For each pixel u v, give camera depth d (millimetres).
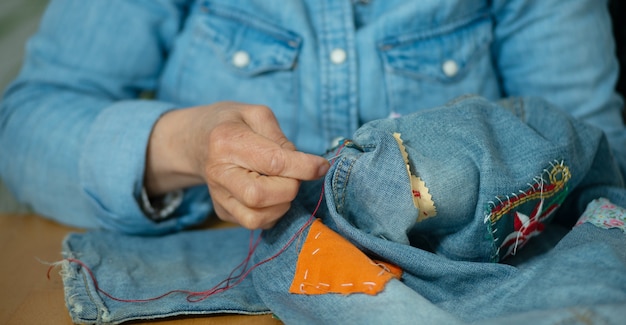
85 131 808
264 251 605
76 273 629
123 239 777
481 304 491
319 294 515
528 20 918
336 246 536
